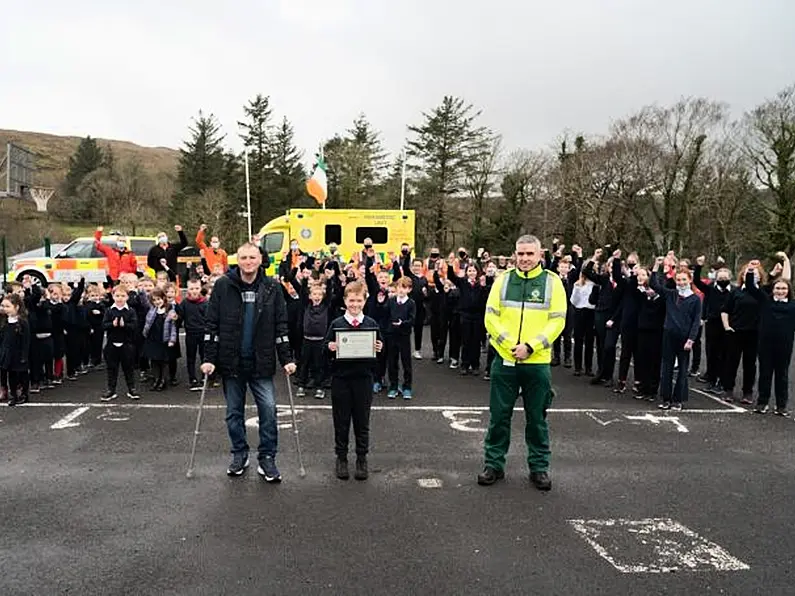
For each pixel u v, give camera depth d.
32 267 17.02
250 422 6.94
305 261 9.98
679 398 7.85
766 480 5.32
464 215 41.94
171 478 5.11
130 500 4.64
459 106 41.78
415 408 7.64
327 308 8.24
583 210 36.16
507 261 12.67
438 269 11.29
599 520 4.41
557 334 4.99
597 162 35.78
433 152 41.97
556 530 4.23
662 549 3.98
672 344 7.79
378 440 6.29
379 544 3.96
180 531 4.12
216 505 4.55
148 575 3.55
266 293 5.11
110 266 13.23
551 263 11.39
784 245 28.59
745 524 4.39
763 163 29.70
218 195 42.97
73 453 5.75
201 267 12.29
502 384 5.12
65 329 9.07
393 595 3.37
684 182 33.91
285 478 5.15
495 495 4.85
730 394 8.59
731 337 8.48
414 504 4.63
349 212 16.94
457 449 6.03
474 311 9.61
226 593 3.37
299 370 9.23
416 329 11.41
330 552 3.84
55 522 4.25
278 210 46.44
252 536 4.05
